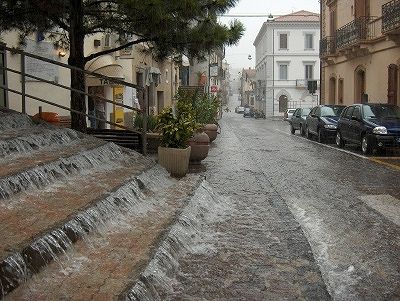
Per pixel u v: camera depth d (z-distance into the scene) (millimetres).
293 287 4574
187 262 5133
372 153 16094
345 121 18156
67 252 4539
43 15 9875
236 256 5383
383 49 23281
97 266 4367
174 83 35906
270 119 64188
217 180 10250
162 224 5789
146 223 5820
